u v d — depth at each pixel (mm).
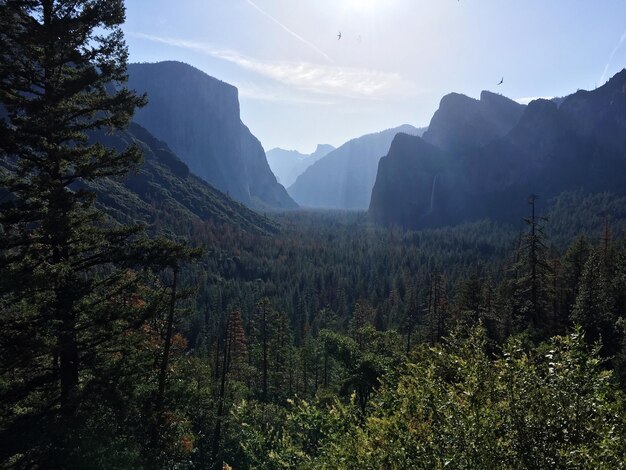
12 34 12445
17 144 12289
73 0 13094
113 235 14273
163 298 14859
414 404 8070
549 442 6305
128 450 12516
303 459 10594
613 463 5875
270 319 48469
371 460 7727
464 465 6379
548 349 7793
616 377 9906
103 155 13922
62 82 13297
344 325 91312
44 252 13000
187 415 22750
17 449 11109
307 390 53062
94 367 13203
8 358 11359
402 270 127125
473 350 8445
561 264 48188
